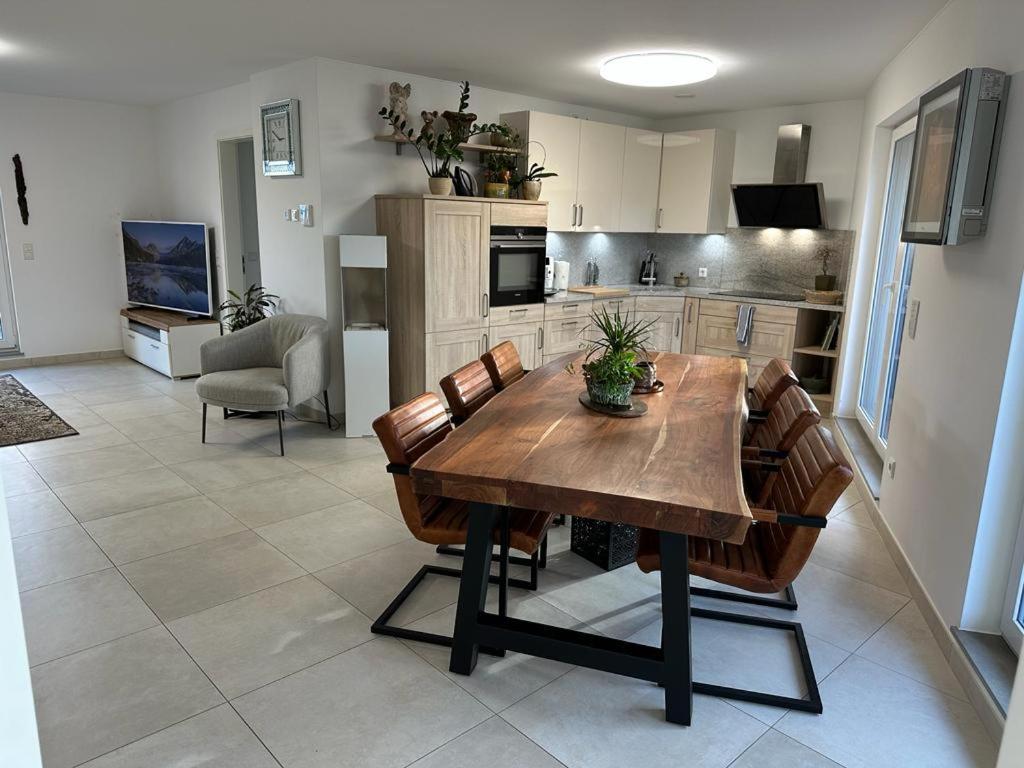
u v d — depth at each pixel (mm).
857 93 5336
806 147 5883
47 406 5480
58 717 2094
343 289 4723
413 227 4699
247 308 5895
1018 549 2273
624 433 2490
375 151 4938
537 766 1945
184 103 6609
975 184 2389
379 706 2170
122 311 7105
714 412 2797
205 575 2955
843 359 5207
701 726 2119
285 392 4395
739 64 4457
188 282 6551
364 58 4566
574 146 5809
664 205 6605
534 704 2197
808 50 4059
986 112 2338
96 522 3455
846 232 5797
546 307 5586
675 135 6410
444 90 5215
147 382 6273
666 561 2057
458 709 2166
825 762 1986
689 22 3564
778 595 2895
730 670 2404
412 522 2438
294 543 3264
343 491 3898
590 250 6711
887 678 2369
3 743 801
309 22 3760
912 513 3033
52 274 6820
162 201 7309
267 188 5289
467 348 5066
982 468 2307
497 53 4352
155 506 3658
